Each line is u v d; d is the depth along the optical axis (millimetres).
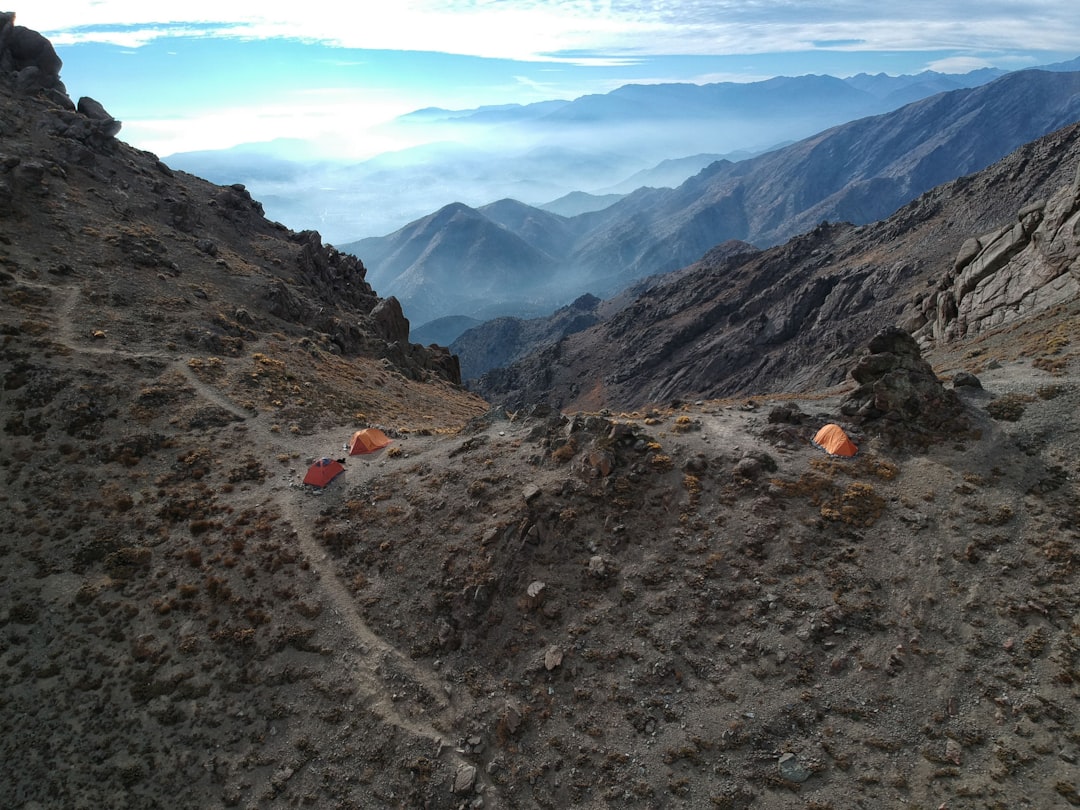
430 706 28438
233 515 39594
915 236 189250
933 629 27922
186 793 26188
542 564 33781
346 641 31562
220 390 53781
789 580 31375
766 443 39625
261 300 77688
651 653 29344
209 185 105750
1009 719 24188
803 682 27078
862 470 36438
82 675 30047
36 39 94125
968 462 35531
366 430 48594
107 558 35656
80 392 47000
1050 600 27875
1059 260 57031
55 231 67625
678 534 34531
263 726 28391
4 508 37719
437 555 35156
